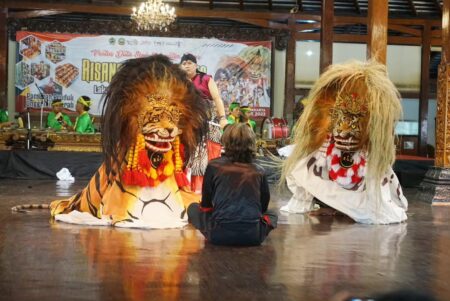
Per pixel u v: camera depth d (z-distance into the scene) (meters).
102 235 4.42
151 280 3.17
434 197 7.45
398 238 4.74
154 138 4.73
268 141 12.19
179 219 4.91
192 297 2.88
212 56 16.75
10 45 16.19
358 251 4.14
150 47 16.53
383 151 5.57
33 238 4.28
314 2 16.88
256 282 3.19
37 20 16.27
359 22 17.09
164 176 4.89
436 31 17.55
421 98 17.75
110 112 4.75
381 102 5.55
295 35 16.97
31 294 2.88
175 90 4.82
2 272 3.28
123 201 4.86
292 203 6.15
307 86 17.50
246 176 4.17
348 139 5.64
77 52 16.33
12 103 16.31
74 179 10.25
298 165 6.01
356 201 5.61
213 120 6.22
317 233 4.87
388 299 2.95
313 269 3.53
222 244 4.14
